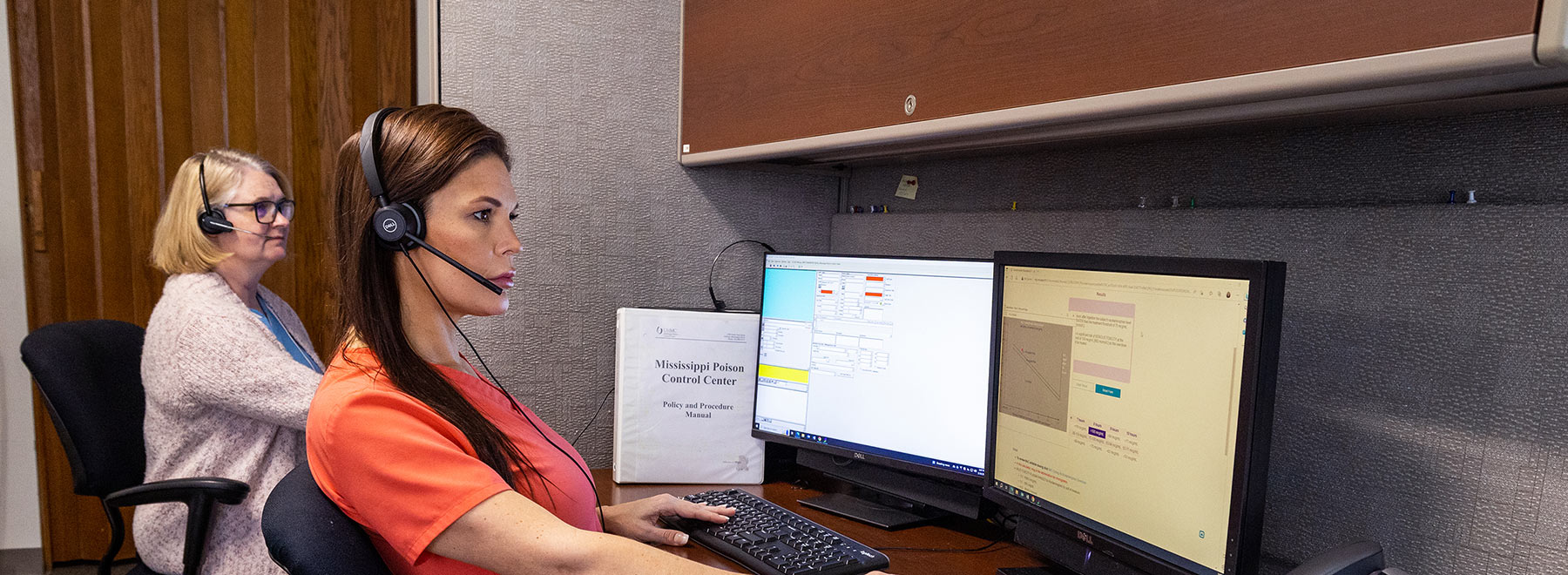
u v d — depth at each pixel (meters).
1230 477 0.78
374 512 0.72
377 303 0.79
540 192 1.47
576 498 0.89
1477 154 0.83
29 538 2.54
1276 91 0.69
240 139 2.38
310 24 2.38
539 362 1.49
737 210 1.62
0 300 2.43
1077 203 1.23
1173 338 0.84
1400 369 0.87
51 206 2.37
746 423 1.40
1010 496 1.06
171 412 1.51
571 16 1.46
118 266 2.40
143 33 2.31
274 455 1.57
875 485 1.26
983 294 1.12
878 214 1.58
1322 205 0.95
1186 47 0.75
